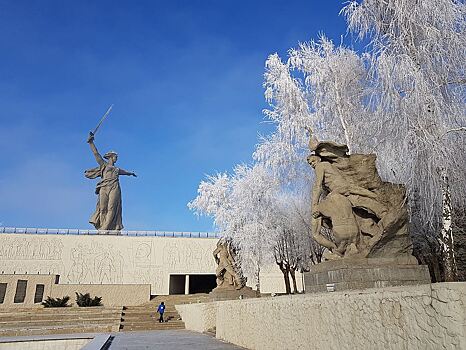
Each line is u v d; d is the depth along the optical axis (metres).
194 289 55.81
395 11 12.17
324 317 5.75
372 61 12.40
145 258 50.62
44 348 16.91
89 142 68.56
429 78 11.47
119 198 68.69
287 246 23.41
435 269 13.49
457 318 3.25
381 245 8.24
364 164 8.77
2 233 48.88
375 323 4.44
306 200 20.61
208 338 15.12
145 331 22.27
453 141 11.23
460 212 12.20
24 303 39.78
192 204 27.19
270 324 8.26
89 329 22.64
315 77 18.36
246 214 23.42
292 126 18.80
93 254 49.75
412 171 11.24
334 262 8.08
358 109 17.00
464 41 11.32
